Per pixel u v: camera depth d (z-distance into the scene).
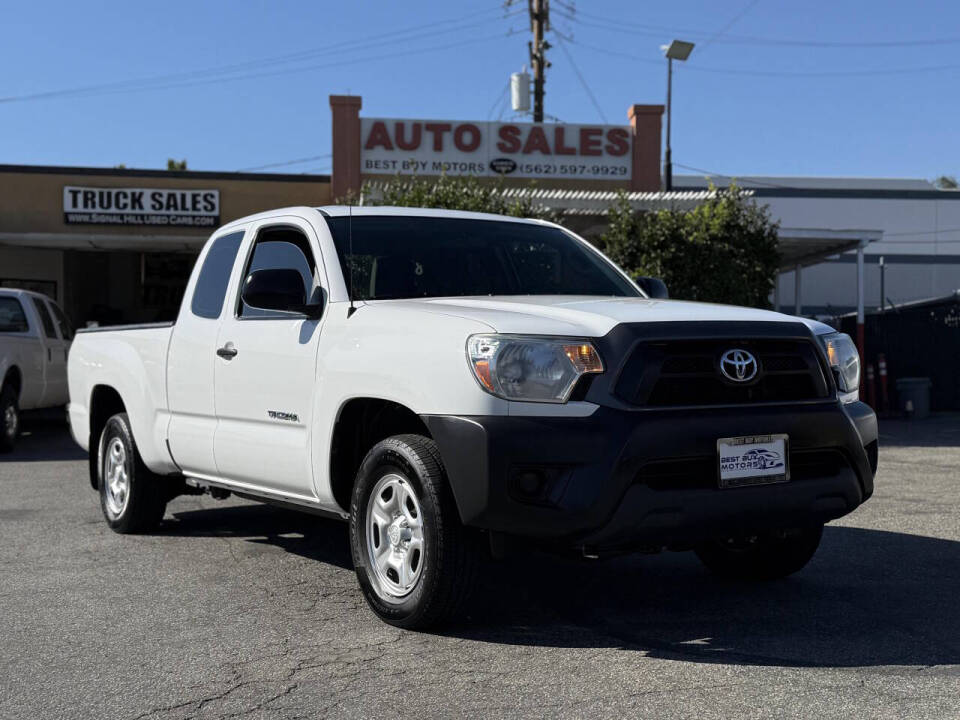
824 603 5.07
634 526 4.11
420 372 4.44
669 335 4.22
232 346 5.77
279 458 5.38
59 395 14.83
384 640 4.50
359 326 4.89
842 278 49.69
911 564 5.94
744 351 4.35
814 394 4.54
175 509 8.20
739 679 3.91
